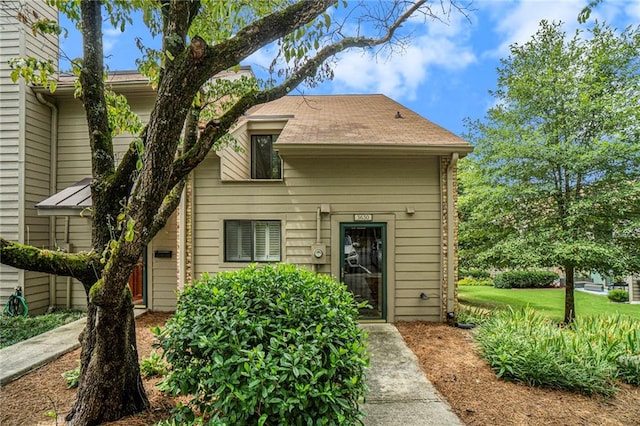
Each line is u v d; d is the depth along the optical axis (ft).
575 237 24.80
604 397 13.38
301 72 11.37
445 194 23.68
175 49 8.15
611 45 25.50
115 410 10.20
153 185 8.23
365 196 23.98
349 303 11.41
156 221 11.27
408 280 23.86
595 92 25.16
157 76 11.30
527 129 27.78
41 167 25.79
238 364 8.26
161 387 12.07
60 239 26.27
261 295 10.40
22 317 22.81
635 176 23.89
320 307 9.86
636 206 23.68
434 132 25.05
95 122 10.85
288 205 24.11
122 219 8.43
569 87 25.91
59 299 26.21
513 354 15.07
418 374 15.10
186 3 8.34
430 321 23.67
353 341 9.40
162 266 25.73
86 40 10.53
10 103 24.36
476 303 35.35
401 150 22.72
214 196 24.25
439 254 23.77
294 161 24.08
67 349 17.26
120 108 13.14
